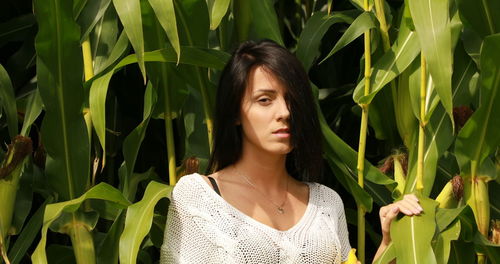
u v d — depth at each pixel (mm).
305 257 5180
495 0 5859
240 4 6535
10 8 8078
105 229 7289
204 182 5332
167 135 6363
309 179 5535
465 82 6363
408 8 5766
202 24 6094
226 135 5344
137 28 5441
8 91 6195
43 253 5316
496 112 5742
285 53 5188
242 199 5293
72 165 5996
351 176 6270
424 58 5789
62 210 5594
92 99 5734
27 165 6332
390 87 6711
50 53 5777
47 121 5887
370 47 6305
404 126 6430
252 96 5148
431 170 6184
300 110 5152
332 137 6254
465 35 6203
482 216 6000
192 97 6699
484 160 6000
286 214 5355
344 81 8289
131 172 6207
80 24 6180
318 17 6590
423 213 5555
